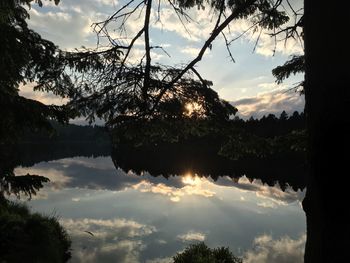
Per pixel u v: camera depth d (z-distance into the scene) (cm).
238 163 6656
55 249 1019
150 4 411
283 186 3788
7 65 654
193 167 6103
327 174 234
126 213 2223
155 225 1909
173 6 448
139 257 1352
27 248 920
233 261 1139
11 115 635
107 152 11900
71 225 1825
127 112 417
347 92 227
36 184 648
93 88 419
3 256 855
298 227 1920
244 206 2592
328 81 232
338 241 230
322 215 238
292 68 726
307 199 260
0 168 634
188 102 425
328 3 234
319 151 238
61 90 479
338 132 229
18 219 1075
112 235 1647
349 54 228
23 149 10375
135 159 7938
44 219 1341
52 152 10331
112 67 415
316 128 240
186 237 1677
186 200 2808
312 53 244
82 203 2517
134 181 4138
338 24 231
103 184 3741
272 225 1969
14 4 716
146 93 409
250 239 1669
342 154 228
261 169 5656
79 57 419
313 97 243
